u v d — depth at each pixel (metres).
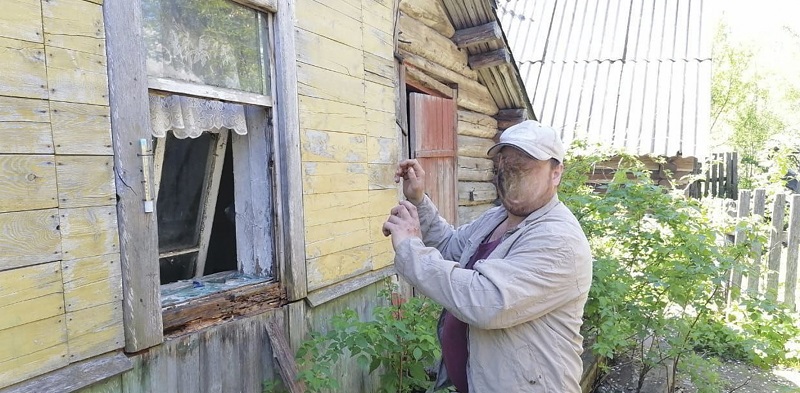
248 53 2.52
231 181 2.86
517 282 1.55
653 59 9.20
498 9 10.90
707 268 3.55
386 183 3.60
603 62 9.41
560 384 1.64
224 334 2.38
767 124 22.42
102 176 1.87
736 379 4.35
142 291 2.00
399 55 3.99
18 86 1.65
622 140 8.01
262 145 2.66
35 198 1.69
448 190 4.89
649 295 3.90
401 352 2.97
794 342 4.83
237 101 2.42
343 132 3.13
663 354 4.14
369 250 3.39
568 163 5.72
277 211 2.65
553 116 8.80
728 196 9.27
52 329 1.74
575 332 1.71
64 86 1.76
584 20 10.34
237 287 2.50
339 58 3.09
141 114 1.99
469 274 1.59
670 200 3.86
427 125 4.48
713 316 4.26
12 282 1.64
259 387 2.56
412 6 4.23
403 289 4.01
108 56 1.89
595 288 3.53
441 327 2.07
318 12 2.92
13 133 1.64
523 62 9.95
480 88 5.66
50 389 1.70
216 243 2.88
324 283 2.96
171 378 2.14
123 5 1.93
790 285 5.52
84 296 1.82
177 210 2.60
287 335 2.72
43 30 1.71
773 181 9.44
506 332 1.65
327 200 2.99
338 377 3.12
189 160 2.56
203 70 2.29
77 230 1.80
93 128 1.84
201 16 2.28
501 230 1.91
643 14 10.09
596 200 4.03
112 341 1.91
